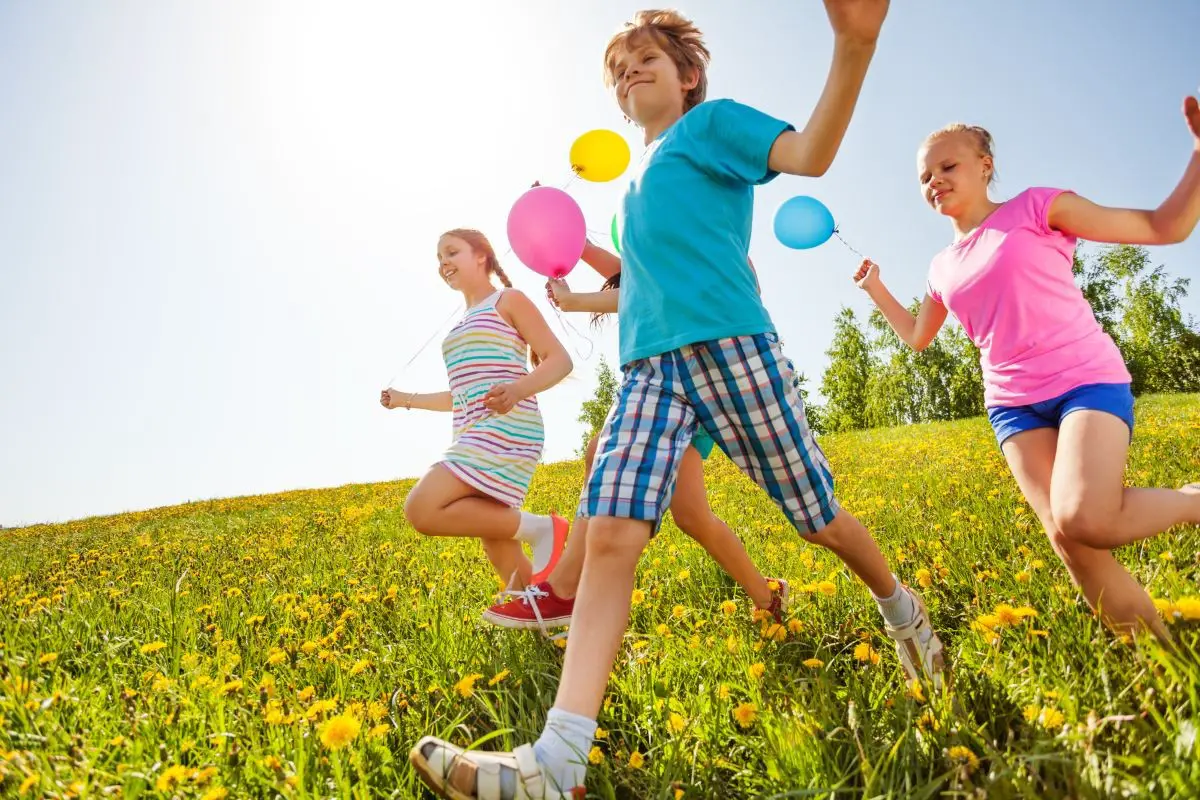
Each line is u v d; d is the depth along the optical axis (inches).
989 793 48.9
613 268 123.4
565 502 331.0
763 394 80.7
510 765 59.8
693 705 75.3
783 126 79.1
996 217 95.8
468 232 148.2
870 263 119.1
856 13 60.9
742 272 84.7
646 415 79.7
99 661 110.1
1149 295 2032.5
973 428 495.8
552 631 111.0
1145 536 73.2
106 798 60.1
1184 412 396.8
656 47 99.5
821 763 58.4
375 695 89.6
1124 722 55.7
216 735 69.9
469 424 134.3
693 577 135.8
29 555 385.7
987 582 104.1
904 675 78.3
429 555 203.5
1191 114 75.7
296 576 197.0
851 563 85.4
